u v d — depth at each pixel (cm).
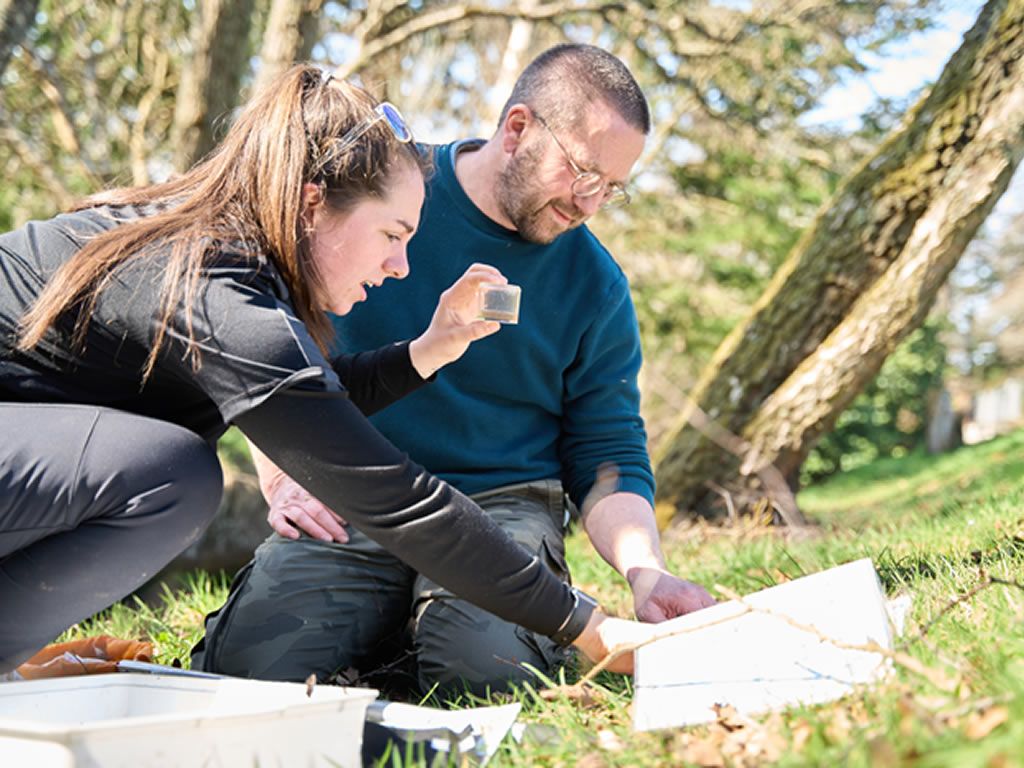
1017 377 3278
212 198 217
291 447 203
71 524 204
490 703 245
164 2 1080
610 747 189
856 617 208
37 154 1018
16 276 218
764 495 641
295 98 217
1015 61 589
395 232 218
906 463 1978
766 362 649
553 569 293
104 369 214
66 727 156
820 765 156
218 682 206
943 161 609
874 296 627
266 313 203
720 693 198
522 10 1017
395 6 1065
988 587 241
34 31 1088
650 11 981
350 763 180
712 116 1066
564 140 289
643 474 315
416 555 209
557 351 312
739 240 1408
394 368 270
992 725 153
